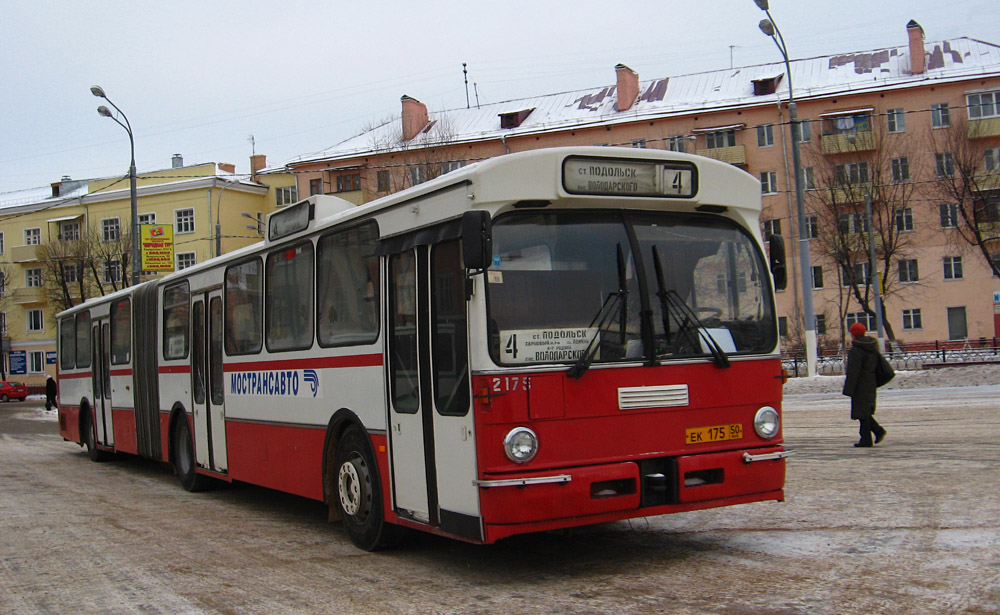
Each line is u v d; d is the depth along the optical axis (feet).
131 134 92.79
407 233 23.29
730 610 17.63
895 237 147.02
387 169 150.41
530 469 19.74
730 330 22.50
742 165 158.10
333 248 27.48
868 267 152.25
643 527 26.73
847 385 41.50
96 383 55.88
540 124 169.17
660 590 19.49
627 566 21.98
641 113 163.02
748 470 21.95
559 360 20.36
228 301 36.09
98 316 55.47
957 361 106.73
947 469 33.40
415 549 25.57
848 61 162.09
